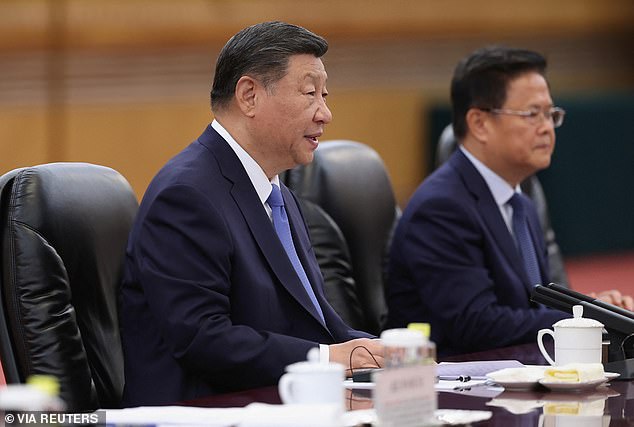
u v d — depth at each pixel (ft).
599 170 71.20
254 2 70.23
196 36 68.33
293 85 20.44
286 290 20.29
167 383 19.62
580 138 70.33
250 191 20.49
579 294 20.34
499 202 26.89
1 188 19.42
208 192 19.89
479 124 26.91
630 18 86.12
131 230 20.48
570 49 83.66
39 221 19.40
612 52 85.30
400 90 76.59
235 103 20.61
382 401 13.29
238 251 19.92
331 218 25.55
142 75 66.80
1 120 62.69
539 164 26.84
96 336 20.03
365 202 26.09
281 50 20.42
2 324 19.10
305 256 21.74
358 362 19.12
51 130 64.18
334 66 74.23
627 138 72.02
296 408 13.16
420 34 77.46
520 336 24.93
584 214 70.90
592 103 70.90
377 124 75.77
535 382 17.06
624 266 69.31
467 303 25.38
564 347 18.06
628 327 19.49
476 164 26.94
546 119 26.86
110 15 65.57
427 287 25.86
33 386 11.77
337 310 24.88
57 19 63.93
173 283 19.31
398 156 76.59
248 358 19.02
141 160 67.05
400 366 13.61
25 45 63.21
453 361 20.79
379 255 26.35
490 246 26.11
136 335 20.02
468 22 79.20
